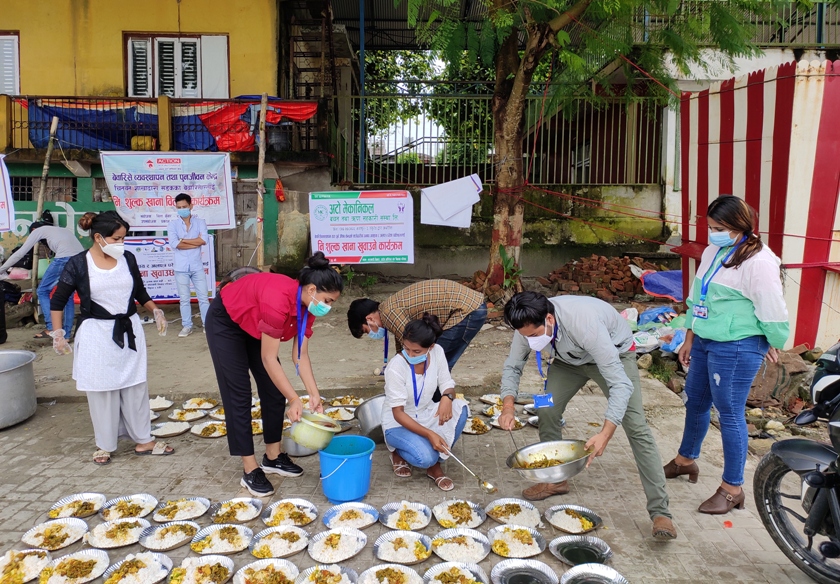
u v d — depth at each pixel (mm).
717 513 3391
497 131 8148
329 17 10570
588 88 9992
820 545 2801
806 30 10633
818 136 5605
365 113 11383
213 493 3717
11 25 10273
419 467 3730
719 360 3240
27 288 9609
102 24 10328
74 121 9773
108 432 4086
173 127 9727
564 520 3289
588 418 4867
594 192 10625
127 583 2754
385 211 7883
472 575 2836
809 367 5477
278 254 10031
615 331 3234
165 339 7508
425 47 14242
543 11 7184
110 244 3928
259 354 3828
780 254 5789
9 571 2869
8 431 4715
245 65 10438
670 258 10375
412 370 3670
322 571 2830
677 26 8141
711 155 6664
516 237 8172
